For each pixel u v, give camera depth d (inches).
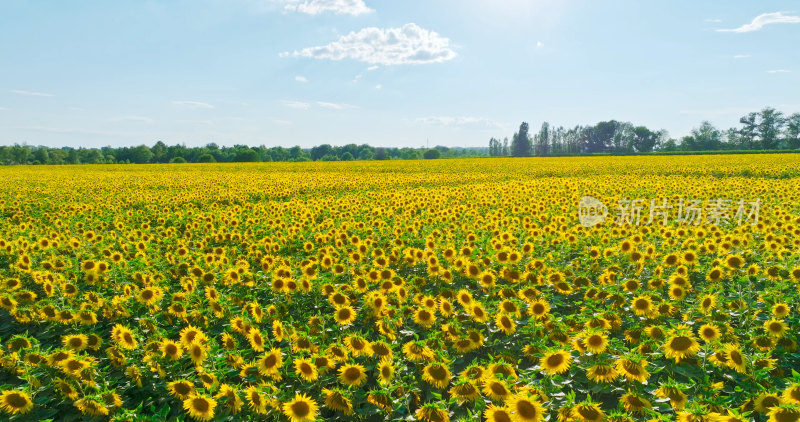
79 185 1344.7
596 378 190.9
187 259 417.4
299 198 1003.3
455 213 603.2
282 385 206.8
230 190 1135.0
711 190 868.6
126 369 217.2
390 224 577.3
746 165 1704.0
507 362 215.6
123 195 1026.7
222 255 403.2
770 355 224.5
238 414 185.5
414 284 333.1
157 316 287.1
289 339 240.5
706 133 6668.3
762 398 174.6
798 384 171.2
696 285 349.4
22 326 290.0
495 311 282.4
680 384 181.6
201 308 293.1
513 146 7396.7
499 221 546.0
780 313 255.8
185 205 856.9
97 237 501.0
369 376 231.6
